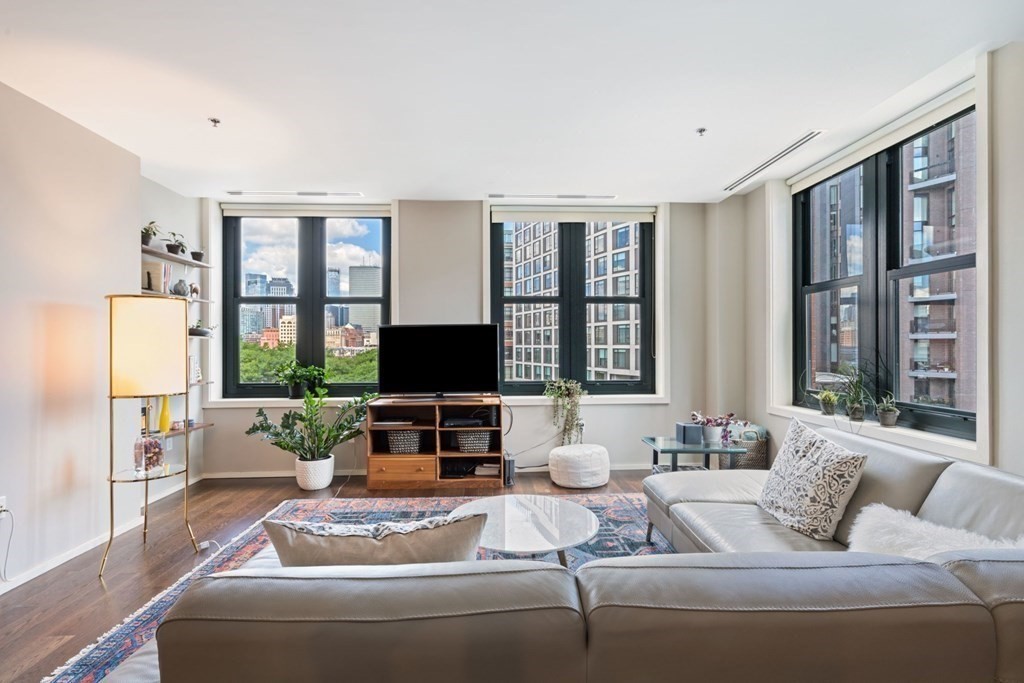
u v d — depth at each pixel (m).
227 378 4.71
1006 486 1.49
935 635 0.76
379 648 0.74
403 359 4.35
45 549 2.57
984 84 2.24
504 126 2.91
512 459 4.23
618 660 0.76
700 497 2.46
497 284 4.86
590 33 2.02
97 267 2.93
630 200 4.57
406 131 2.97
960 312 2.67
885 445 2.07
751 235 4.45
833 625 0.76
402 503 3.67
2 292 2.38
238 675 0.73
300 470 4.03
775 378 4.14
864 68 2.30
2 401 2.37
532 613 0.77
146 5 1.81
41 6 1.80
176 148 3.19
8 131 2.41
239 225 4.75
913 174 2.96
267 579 0.81
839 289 3.62
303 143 3.14
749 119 2.83
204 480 4.34
